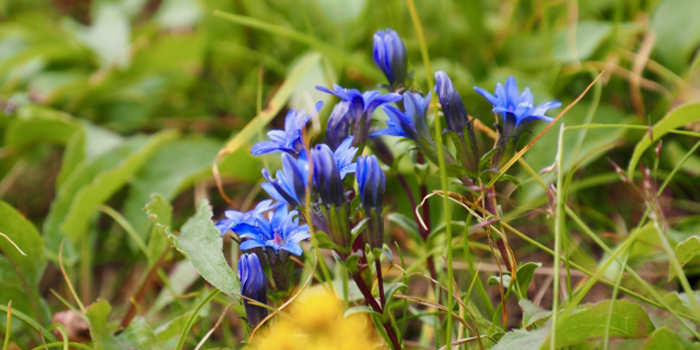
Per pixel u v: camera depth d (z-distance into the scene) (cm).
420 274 49
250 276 47
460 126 47
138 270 59
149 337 50
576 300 45
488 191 48
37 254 53
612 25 59
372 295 48
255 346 47
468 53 62
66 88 68
